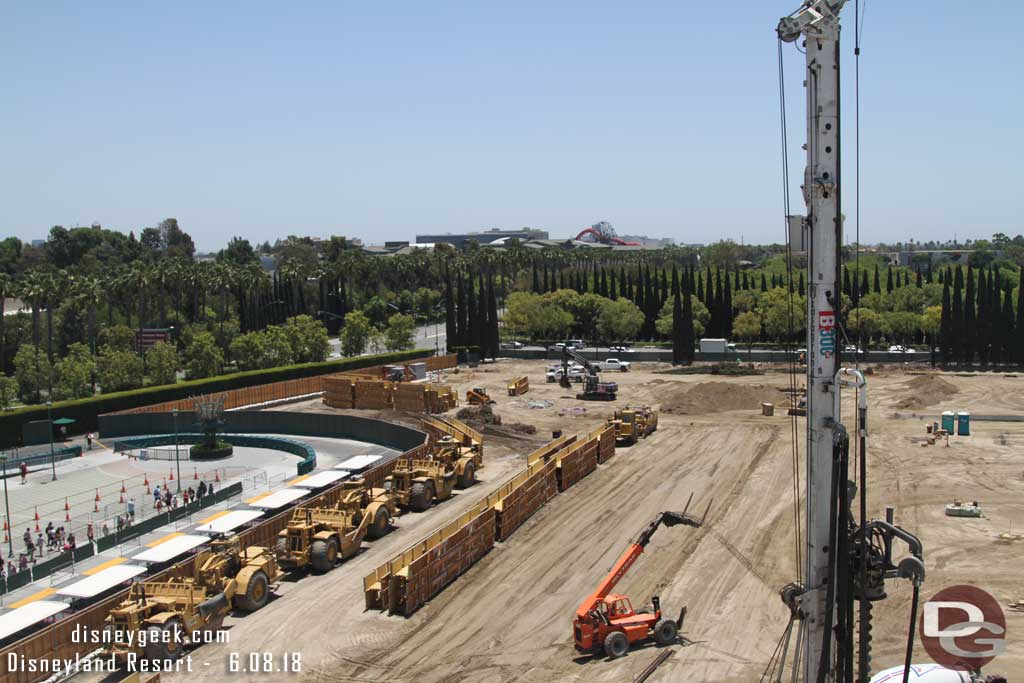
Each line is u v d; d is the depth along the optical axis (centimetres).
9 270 18975
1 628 3303
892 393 9581
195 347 11044
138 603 3356
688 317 12750
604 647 3244
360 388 9650
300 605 3825
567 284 18700
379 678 3127
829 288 2147
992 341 11738
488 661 3238
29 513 5962
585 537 4706
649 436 7644
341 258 18312
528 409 9281
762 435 7544
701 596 3825
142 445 8238
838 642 2117
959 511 4988
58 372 10169
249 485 6525
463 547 4222
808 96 2123
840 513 2089
